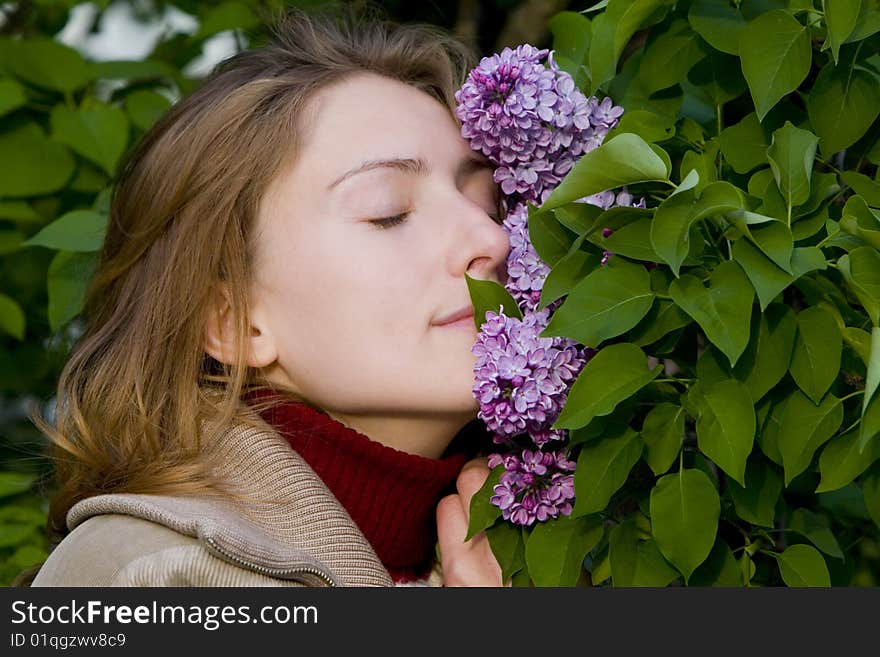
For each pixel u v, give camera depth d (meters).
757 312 1.29
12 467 2.83
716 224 1.29
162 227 1.72
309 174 1.59
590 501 1.33
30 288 2.82
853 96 1.37
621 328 1.25
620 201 1.40
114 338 1.77
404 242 1.56
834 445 1.30
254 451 1.61
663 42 1.47
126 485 1.65
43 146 2.46
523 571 1.53
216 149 1.66
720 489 1.59
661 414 1.33
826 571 1.40
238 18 2.60
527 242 1.54
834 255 1.32
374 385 1.54
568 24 1.70
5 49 2.47
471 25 2.90
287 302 1.61
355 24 1.98
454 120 1.69
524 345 1.39
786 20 1.33
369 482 1.65
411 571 1.77
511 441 1.52
